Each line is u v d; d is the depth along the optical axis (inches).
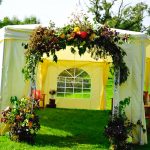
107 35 255.1
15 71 286.4
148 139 311.0
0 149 245.6
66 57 465.7
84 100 515.2
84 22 259.3
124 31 289.3
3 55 283.0
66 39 257.6
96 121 406.6
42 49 259.3
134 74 282.2
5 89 283.7
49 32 258.5
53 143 273.6
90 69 511.5
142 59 283.0
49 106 510.3
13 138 269.4
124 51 269.6
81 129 348.8
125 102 269.1
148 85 412.5
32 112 269.9
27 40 285.0
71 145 269.0
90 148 261.1
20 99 287.4
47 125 362.6
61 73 518.9
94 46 259.4
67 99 518.9
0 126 284.7
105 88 510.6
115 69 266.5
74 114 451.8
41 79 511.5
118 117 263.1
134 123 281.6
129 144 269.1
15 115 267.7
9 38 280.8
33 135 272.1
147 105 360.8
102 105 510.3
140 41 282.8
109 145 273.3
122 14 1306.6
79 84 518.0
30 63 264.1
